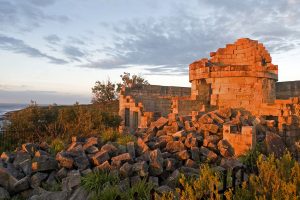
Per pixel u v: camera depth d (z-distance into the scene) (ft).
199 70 70.44
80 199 26.48
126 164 30.53
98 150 36.17
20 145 53.26
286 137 47.93
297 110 56.03
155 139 41.83
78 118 61.05
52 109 66.33
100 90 168.66
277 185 19.30
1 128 58.95
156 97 92.43
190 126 46.52
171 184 28.99
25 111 62.54
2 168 29.76
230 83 65.57
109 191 26.09
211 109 66.59
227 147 38.78
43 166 31.91
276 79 68.85
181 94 104.73
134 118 84.99
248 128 37.96
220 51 74.49
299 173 20.44
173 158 34.47
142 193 26.40
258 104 63.31
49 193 27.50
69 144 43.11
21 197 29.19
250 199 19.60
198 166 34.06
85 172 30.07
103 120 64.44
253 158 35.27
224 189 21.36
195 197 19.10
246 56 71.05
